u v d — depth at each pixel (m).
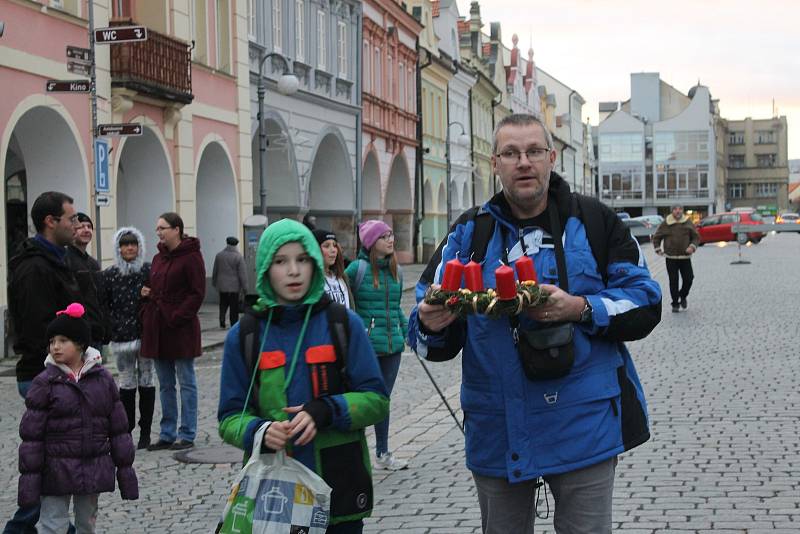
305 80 34.34
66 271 7.02
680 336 17.12
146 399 9.97
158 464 9.24
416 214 49.44
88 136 20.30
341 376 4.25
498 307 4.00
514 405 4.25
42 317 6.84
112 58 21.23
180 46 23.61
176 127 24.44
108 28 15.52
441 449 9.31
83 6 20.19
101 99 20.72
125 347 9.88
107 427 6.07
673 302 21.55
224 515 4.12
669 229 21.50
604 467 4.28
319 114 35.62
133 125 16.11
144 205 23.98
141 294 9.89
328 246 8.63
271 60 31.48
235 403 4.26
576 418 4.23
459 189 60.34
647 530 6.37
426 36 52.97
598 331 4.22
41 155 19.73
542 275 4.34
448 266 4.09
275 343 4.23
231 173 27.94
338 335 4.24
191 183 25.17
